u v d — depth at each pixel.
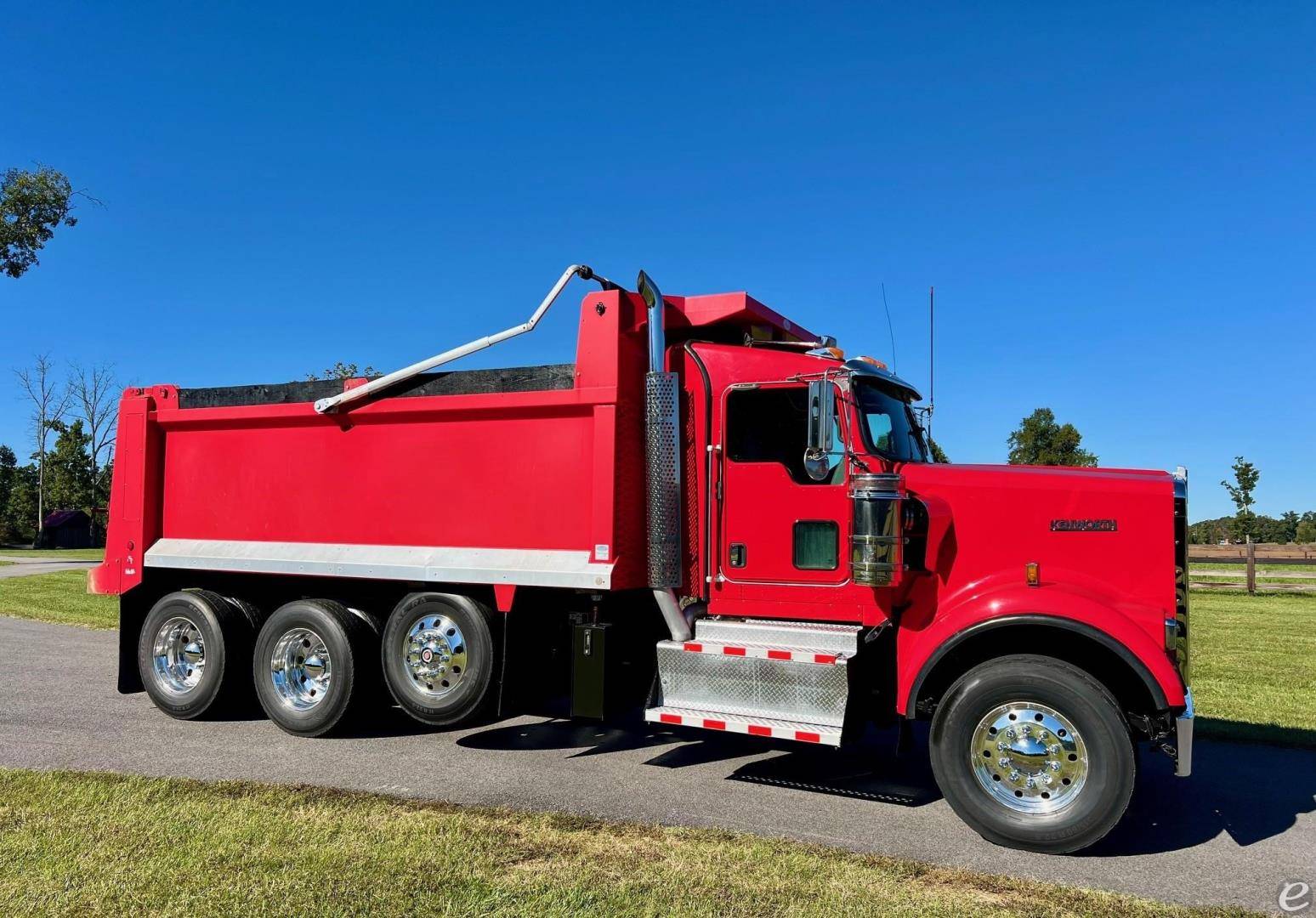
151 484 7.96
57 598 16.89
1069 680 4.72
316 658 7.14
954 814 5.37
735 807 5.38
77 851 4.28
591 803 5.34
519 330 6.42
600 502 6.12
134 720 7.45
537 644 6.83
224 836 4.50
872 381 6.05
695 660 5.80
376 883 3.96
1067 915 3.86
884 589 5.60
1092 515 5.20
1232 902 4.09
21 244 27.62
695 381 6.26
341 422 7.21
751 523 6.02
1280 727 7.53
